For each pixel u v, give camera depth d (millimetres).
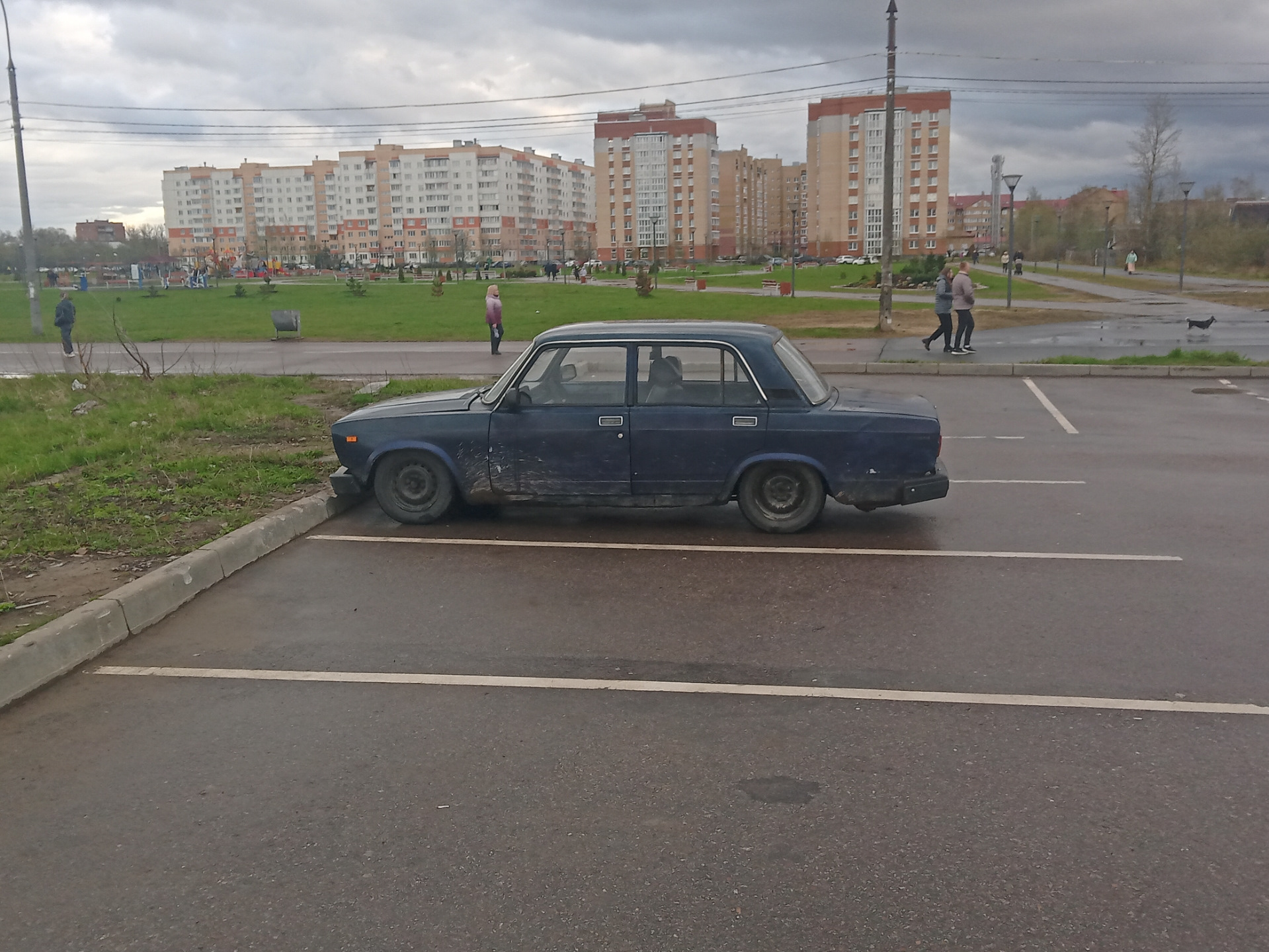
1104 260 58125
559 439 7512
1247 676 4707
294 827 3525
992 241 130250
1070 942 2842
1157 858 3242
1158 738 4094
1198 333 24297
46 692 4777
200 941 2930
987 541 7199
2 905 3127
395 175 177625
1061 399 14594
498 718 4391
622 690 4668
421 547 7211
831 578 6363
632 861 3273
